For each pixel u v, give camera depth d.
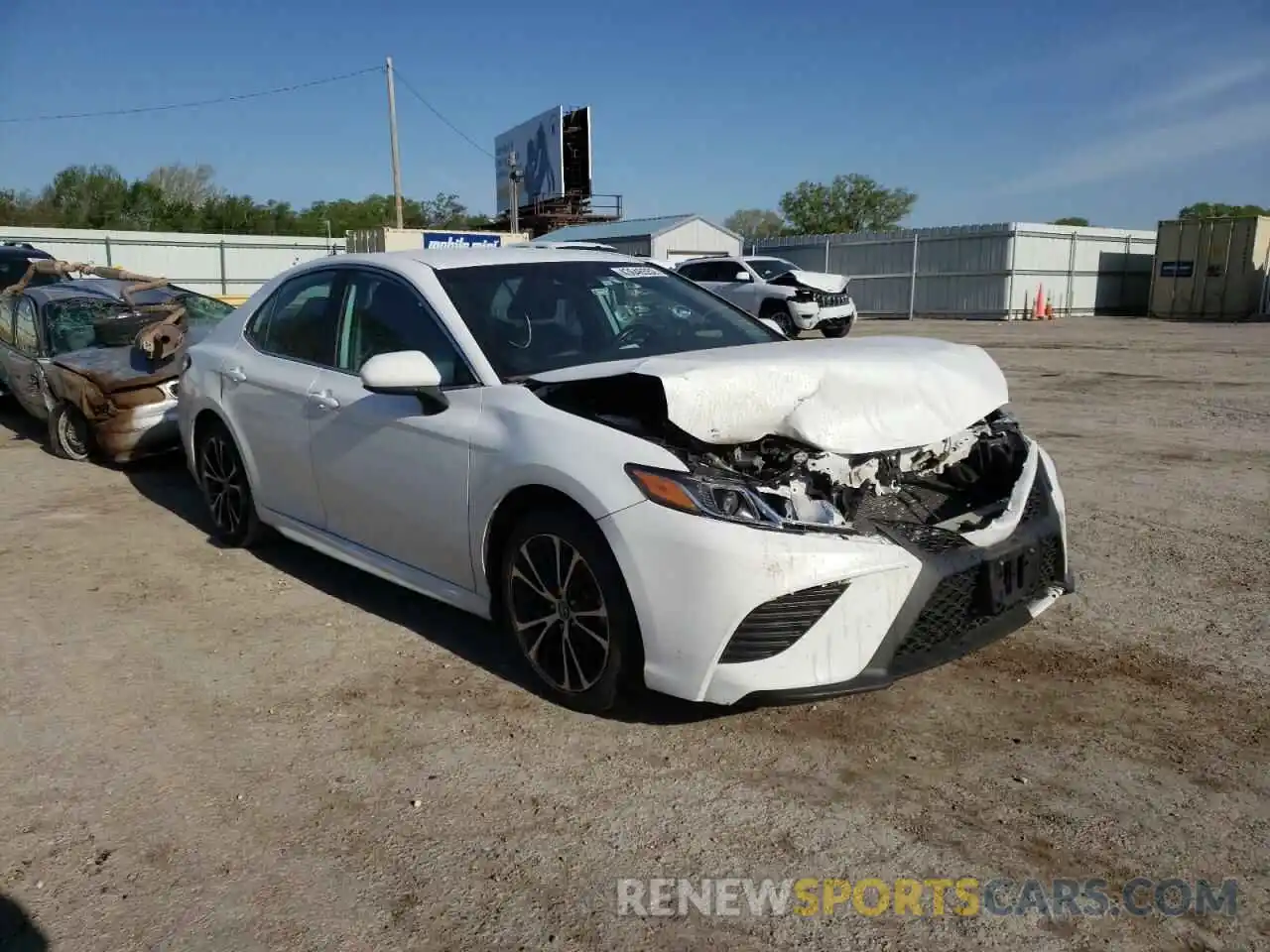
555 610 3.54
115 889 2.66
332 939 2.46
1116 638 4.13
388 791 3.10
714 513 3.07
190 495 6.87
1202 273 26.94
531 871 2.71
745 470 3.32
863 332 23.64
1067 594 4.15
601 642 3.37
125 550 5.61
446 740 3.41
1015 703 3.58
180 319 7.86
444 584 4.01
